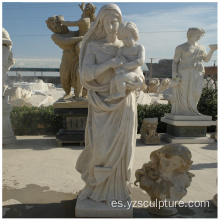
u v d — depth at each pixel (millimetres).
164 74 33531
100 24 2744
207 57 6977
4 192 3494
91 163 2783
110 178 2738
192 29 6730
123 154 2715
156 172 2768
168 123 7348
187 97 7105
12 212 2922
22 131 7969
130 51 2633
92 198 2764
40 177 4090
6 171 4367
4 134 6426
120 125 2654
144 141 6781
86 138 2965
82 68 2742
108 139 2666
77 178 4066
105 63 2592
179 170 2709
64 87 6793
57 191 3543
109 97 2627
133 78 2572
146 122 6777
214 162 5094
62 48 6453
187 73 6965
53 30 6402
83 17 6148
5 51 6207
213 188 3734
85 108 6297
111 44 2779
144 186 2764
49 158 5203
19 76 27031
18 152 5660
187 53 6840
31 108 8398
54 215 2844
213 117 9000
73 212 2918
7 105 6535
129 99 2709
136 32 2615
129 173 2725
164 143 6902
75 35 6551
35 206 3076
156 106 8805
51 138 7301
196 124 6898
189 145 6645
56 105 6250
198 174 4355
